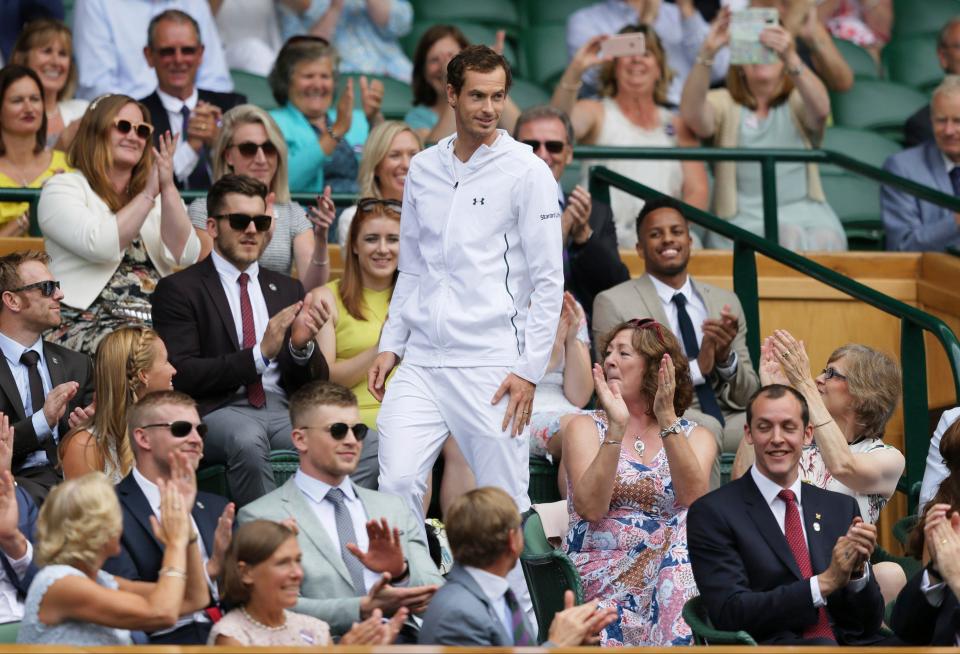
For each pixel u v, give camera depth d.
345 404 20.44
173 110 31.38
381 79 37.28
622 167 33.34
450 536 18.09
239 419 23.28
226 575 17.84
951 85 33.66
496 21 40.59
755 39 33.59
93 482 17.47
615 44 32.75
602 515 21.94
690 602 20.06
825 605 19.80
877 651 16.31
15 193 28.09
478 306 20.77
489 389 20.78
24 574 20.28
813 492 20.38
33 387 23.31
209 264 24.62
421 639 17.88
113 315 25.58
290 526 18.05
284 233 27.83
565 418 23.92
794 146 34.28
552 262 20.58
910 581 19.64
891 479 22.81
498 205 20.72
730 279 31.14
